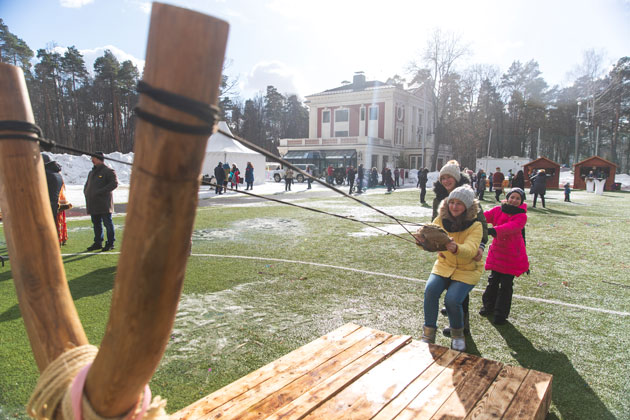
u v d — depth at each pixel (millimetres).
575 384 2955
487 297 4387
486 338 3779
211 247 7727
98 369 674
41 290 852
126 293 613
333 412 1871
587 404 2693
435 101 46438
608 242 8867
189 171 574
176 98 525
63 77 57000
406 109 55688
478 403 1966
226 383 2848
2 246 7195
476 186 22375
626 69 60125
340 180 35000
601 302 4816
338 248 7742
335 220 11664
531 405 1952
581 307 4625
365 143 47812
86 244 7637
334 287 5219
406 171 43156
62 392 785
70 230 9258
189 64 531
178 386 2799
